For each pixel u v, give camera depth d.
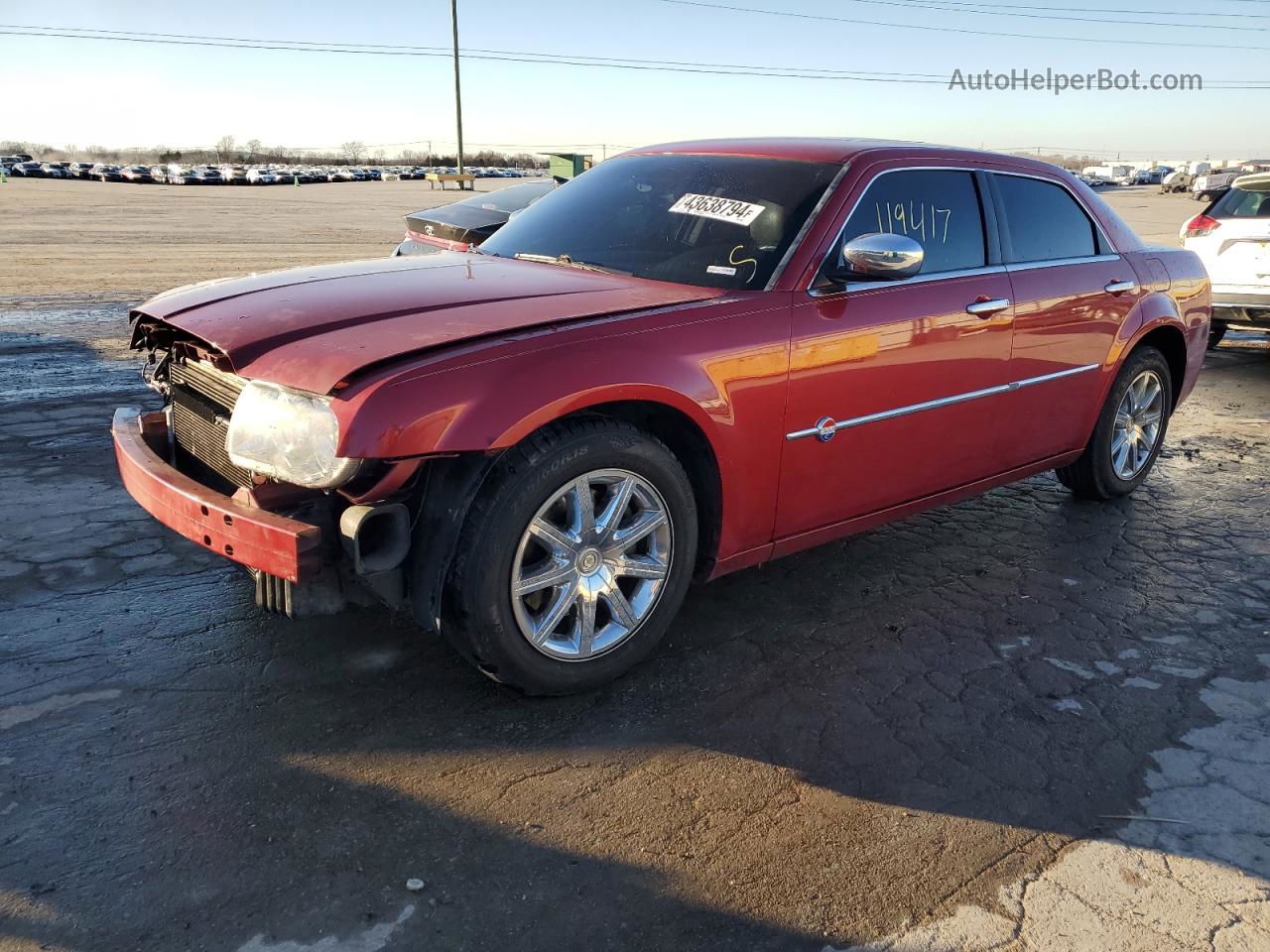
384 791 2.52
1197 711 3.08
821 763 2.74
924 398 3.70
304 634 3.32
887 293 3.52
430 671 3.12
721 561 3.28
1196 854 2.42
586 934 2.08
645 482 2.95
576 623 2.93
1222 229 8.88
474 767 2.65
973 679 3.23
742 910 2.17
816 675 3.21
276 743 2.71
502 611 2.72
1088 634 3.59
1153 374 5.03
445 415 2.50
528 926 2.10
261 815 2.41
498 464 2.67
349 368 2.51
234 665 3.10
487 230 9.08
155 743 2.68
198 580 3.70
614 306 3.01
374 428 2.42
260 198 40.69
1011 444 4.25
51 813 2.38
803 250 3.35
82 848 2.26
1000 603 3.83
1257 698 3.17
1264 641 3.57
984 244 4.00
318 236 20.84
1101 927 2.16
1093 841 2.45
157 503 2.88
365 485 2.55
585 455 2.76
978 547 4.42
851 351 3.38
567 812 2.48
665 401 2.88
